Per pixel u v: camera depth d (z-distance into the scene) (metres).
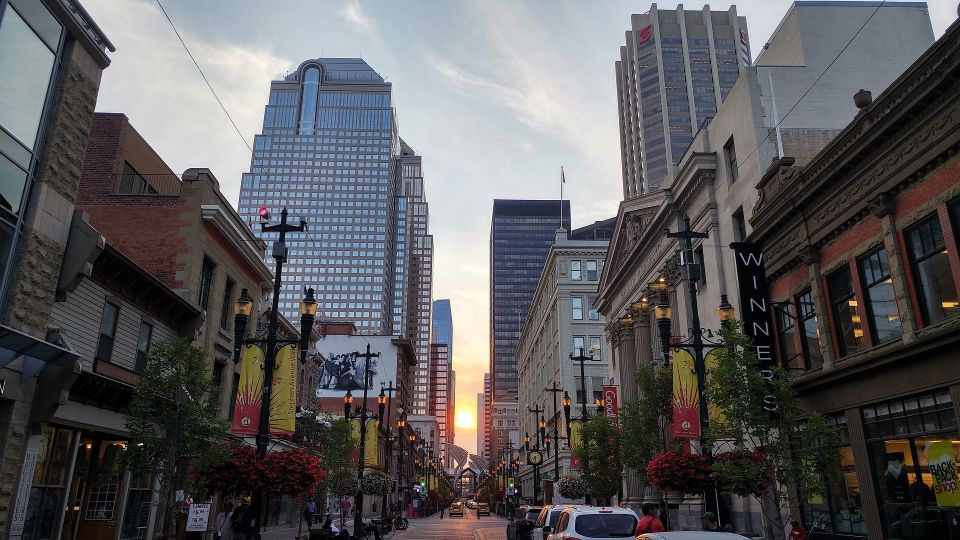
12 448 14.50
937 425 15.57
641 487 38.59
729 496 27.70
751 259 23.58
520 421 133.12
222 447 17.33
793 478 15.25
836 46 29.23
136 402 16.73
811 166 20.59
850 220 19.03
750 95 27.89
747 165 27.70
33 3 14.84
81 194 27.31
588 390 73.56
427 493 100.31
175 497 18.97
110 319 20.09
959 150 14.96
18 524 14.60
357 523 31.23
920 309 16.16
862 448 18.11
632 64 160.12
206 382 17.66
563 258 79.31
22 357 14.73
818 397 20.31
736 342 16.52
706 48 152.00
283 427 18.44
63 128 15.91
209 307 27.59
